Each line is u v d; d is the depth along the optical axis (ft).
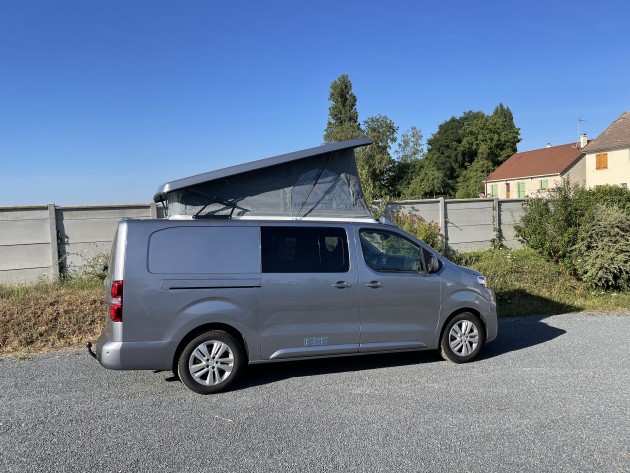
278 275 18.12
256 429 14.29
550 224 39.99
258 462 12.32
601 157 143.84
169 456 12.67
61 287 30.94
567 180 41.96
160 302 16.78
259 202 20.72
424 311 20.12
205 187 20.03
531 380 18.33
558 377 18.61
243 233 18.15
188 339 17.34
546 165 179.11
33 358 22.15
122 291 16.51
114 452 12.91
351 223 19.75
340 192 21.91
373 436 13.71
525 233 44.19
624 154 137.28
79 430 14.32
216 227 17.89
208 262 17.48
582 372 19.17
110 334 16.69
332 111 222.89
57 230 33.30
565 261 38.06
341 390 17.62
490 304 21.15
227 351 17.63
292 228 18.84
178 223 17.51
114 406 16.22
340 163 22.00
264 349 18.03
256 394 17.30
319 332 18.63
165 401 16.67
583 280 36.14
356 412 15.49
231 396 17.13
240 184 20.51
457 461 12.23
